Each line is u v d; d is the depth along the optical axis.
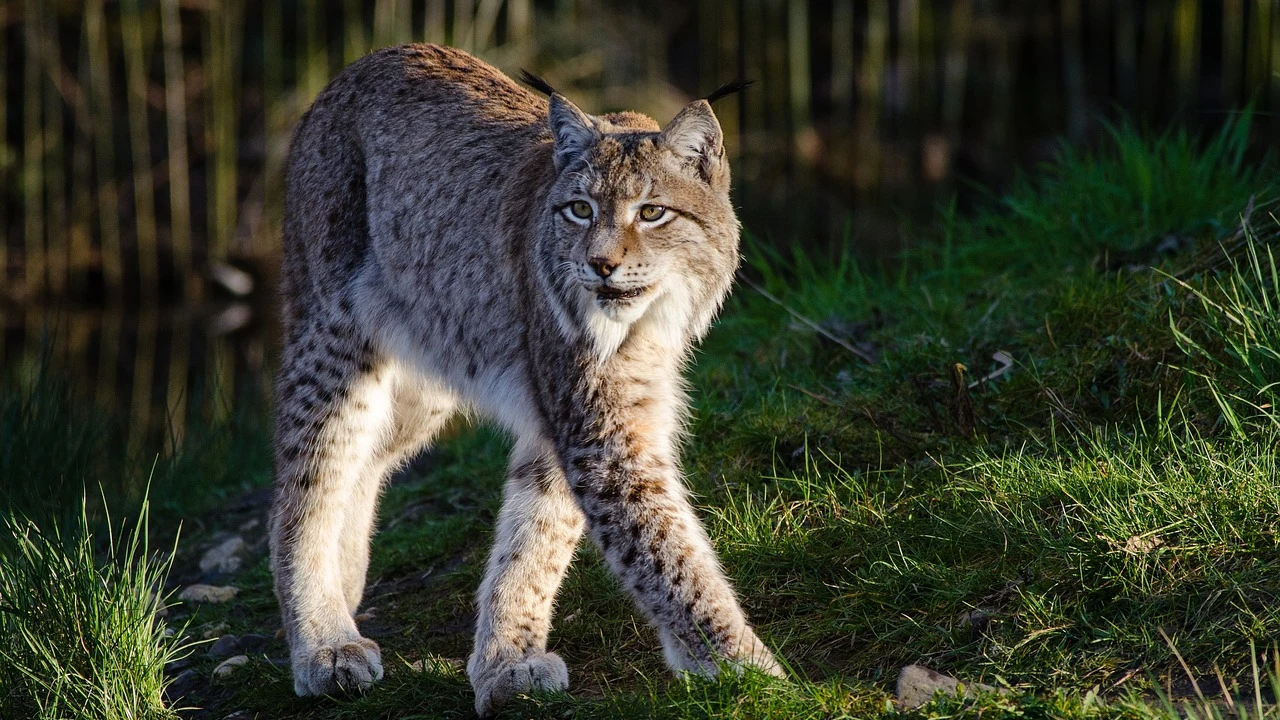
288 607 8.55
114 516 11.84
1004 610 6.94
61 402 12.52
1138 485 7.25
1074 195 12.63
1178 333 8.30
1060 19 24.58
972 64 25.05
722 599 7.09
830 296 12.81
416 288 9.20
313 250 9.57
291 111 24.86
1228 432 7.89
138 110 24.42
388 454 9.68
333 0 26.75
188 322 23.34
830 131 24.84
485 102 9.38
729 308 14.43
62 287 25.06
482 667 7.56
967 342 10.29
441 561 10.06
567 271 7.71
